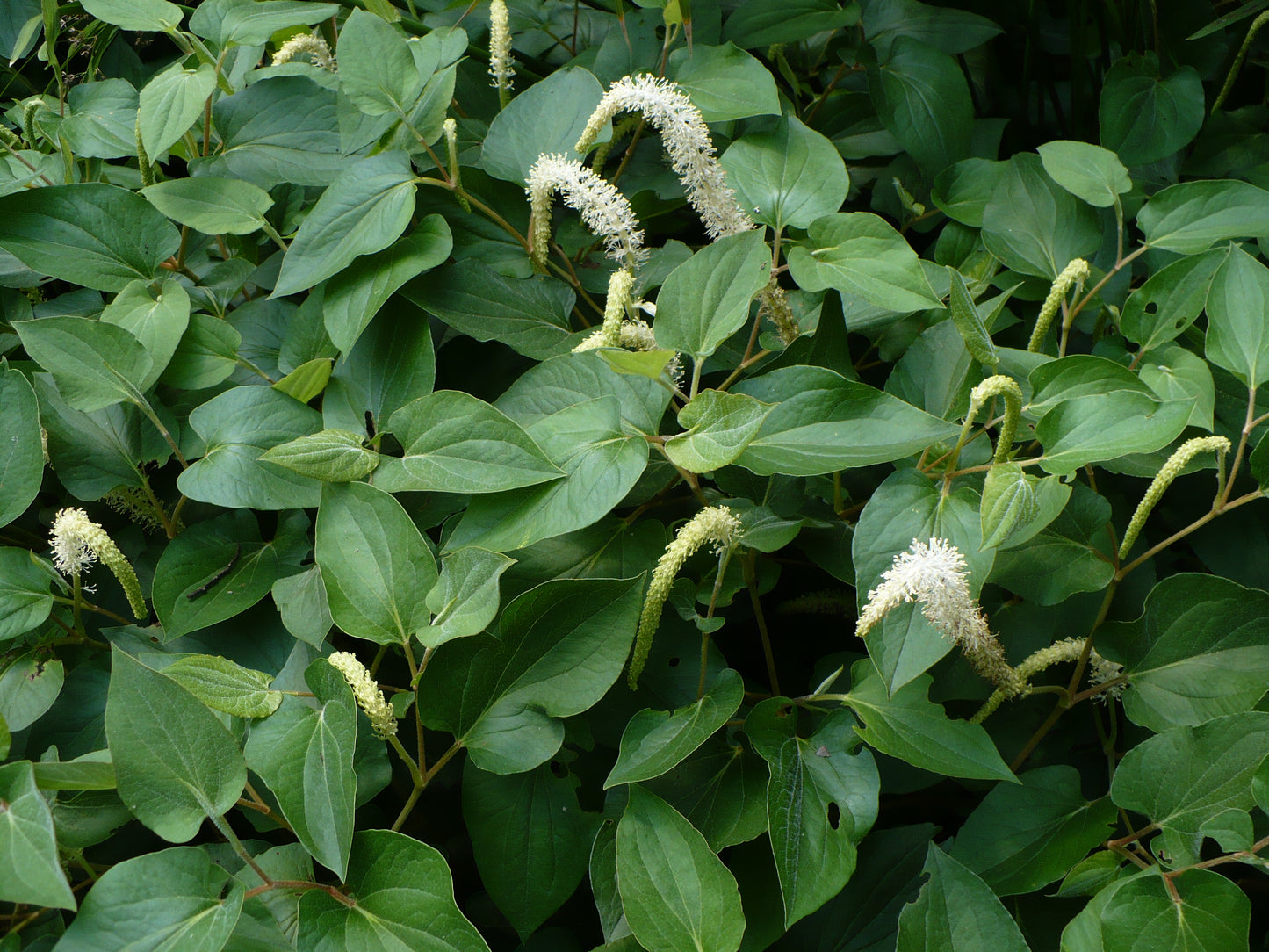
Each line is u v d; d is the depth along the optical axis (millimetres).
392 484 1337
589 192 1408
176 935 1195
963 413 1417
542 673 1326
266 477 1370
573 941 1395
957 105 1661
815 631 1563
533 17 1743
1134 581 1465
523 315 1451
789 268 1438
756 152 1516
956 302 1332
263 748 1254
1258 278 1412
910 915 1257
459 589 1307
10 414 1359
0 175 1550
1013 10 1850
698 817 1347
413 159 1506
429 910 1236
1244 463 1506
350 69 1454
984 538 1270
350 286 1410
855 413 1334
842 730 1330
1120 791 1321
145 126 1464
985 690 1416
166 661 1365
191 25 1513
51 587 1424
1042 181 1586
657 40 1623
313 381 1409
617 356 1307
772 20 1640
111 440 1414
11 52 1758
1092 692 1398
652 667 1397
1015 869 1333
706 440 1319
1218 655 1374
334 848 1232
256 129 1547
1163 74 1759
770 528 1385
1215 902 1255
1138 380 1349
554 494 1332
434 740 1428
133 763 1215
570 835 1334
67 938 1183
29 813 1179
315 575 1372
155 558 1447
